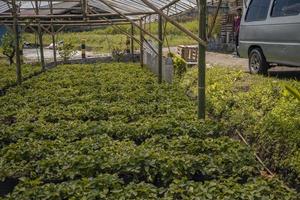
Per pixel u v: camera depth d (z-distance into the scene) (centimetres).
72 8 1260
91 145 489
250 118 597
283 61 849
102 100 800
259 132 548
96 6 1252
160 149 471
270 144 507
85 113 670
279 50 846
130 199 359
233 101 688
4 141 552
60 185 384
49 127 579
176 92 854
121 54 1908
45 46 3130
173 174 414
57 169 428
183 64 1173
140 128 556
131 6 1014
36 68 1445
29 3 1173
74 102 791
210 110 730
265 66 929
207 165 430
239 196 358
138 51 2141
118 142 504
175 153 457
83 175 420
